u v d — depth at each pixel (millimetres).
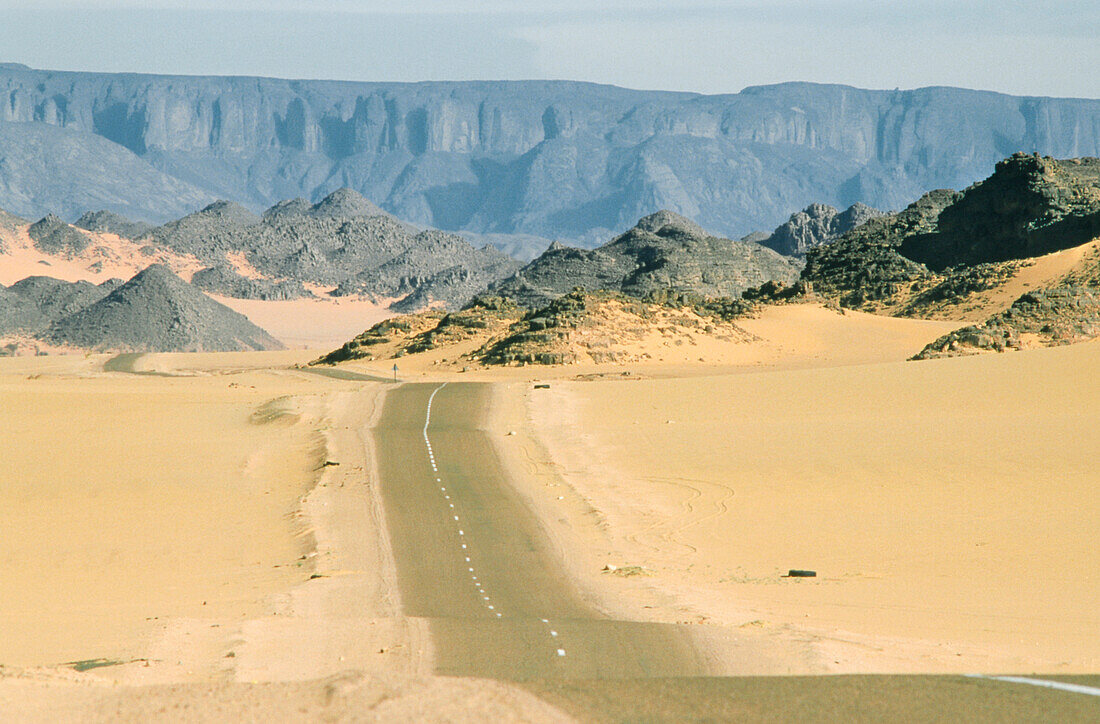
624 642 45156
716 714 27375
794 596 59250
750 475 98312
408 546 77750
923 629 49156
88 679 34250
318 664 41594
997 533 73500
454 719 26047
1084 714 27859
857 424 117438
